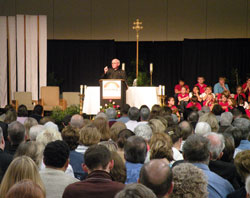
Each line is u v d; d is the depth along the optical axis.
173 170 2.55
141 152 3.53
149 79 16.34
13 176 2.49
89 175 2.83
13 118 6.79
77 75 16.95
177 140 4.44
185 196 2.44
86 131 4.25
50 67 17.00
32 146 3.45
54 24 17.14
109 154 2.90
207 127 4.86
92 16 17.17
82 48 16.89
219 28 16.83
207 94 12.02
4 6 16.98
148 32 17.03
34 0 17.08
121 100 9.38
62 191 3.01
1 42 14.03
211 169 3.75
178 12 16.97
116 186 2.71
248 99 13.24
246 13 16.70
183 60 16.44
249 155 3.13
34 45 13.95
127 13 17.11
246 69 16.25
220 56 16.33
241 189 2.97
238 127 4.84
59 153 3.14
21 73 13.94
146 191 1.69
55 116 10.38
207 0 16.83
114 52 16.77
